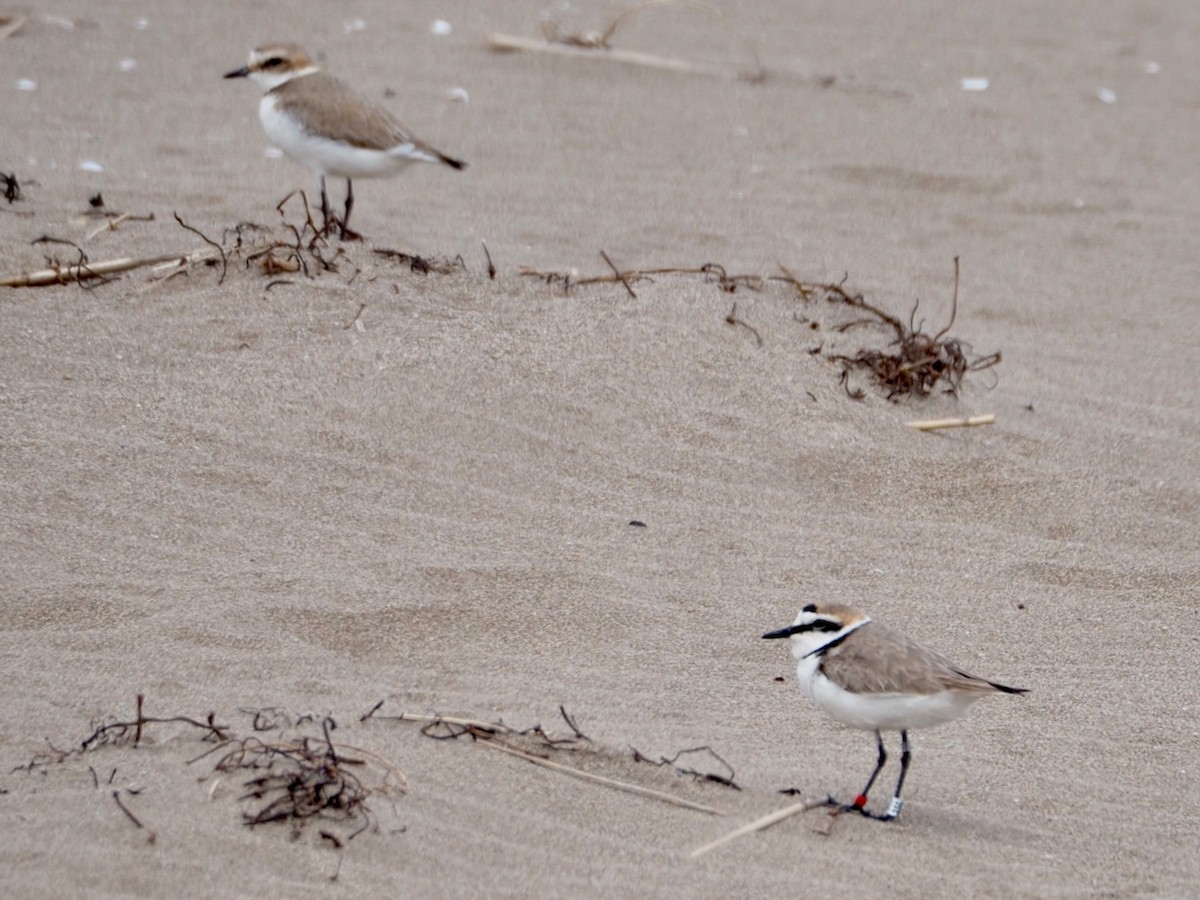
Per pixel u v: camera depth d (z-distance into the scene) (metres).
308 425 11.19
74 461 10.41
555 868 6.84
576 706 8.48
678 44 24.92
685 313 13.18
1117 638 10.09
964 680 7.35
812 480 11.68
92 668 8.33
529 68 22.78
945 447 12.40
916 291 15.90
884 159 20.22
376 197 16.83
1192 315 16.12
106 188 15.77
